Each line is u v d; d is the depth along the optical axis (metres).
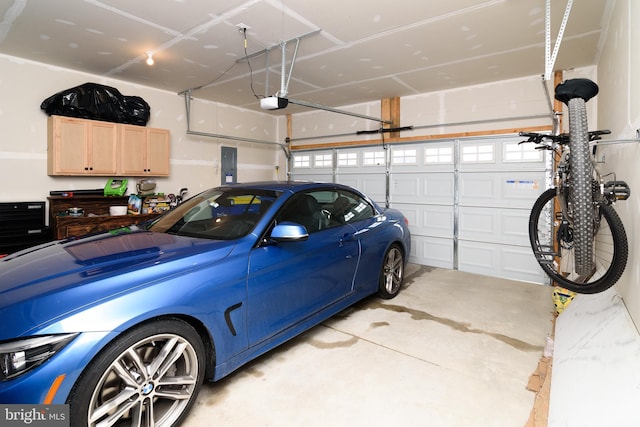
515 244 4.88
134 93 5.30
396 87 5.44
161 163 5.35
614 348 1.70
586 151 1.85
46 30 3.47
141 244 2.13
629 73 2.15
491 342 2.80
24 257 1.99
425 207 5.75
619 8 2.55
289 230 2.22
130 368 1.59
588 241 1.86
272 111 7.39
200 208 2.82
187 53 4.06
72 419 1.37
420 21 3.24
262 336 2.20
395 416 1.89
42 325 1.34
